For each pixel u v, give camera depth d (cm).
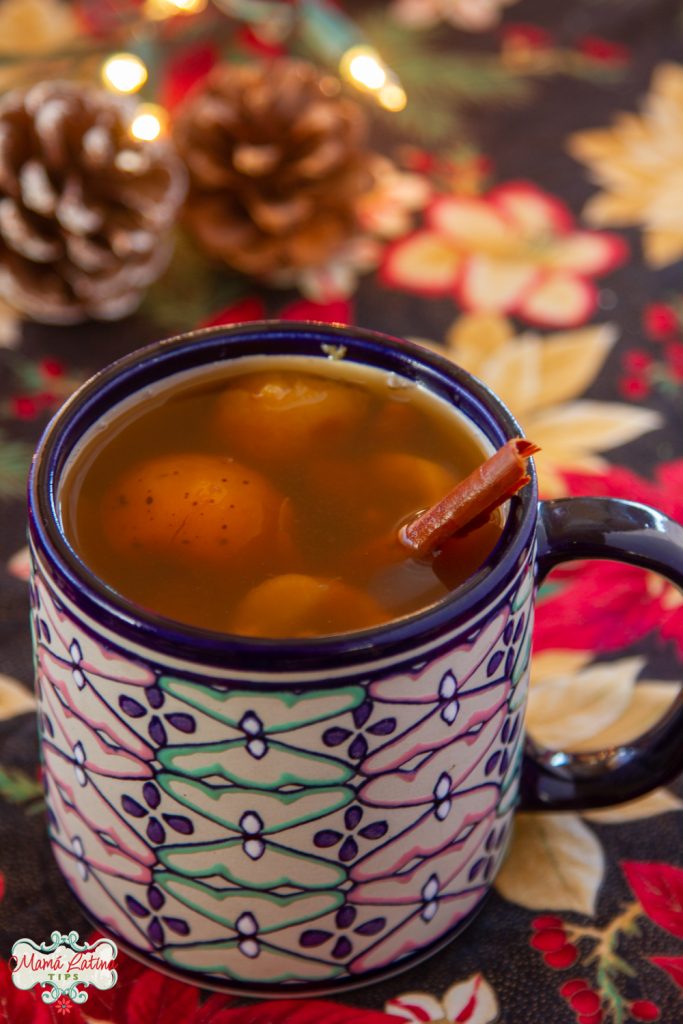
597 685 46
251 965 38
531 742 42
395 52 67
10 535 49
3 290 55
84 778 37
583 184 61
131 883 38
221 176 56
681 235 59
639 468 51
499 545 36
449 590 36
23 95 54
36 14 66
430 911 39
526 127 63
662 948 41
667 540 38
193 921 38
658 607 48
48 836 42
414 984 40
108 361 55
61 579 35
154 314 56
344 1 69
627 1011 39
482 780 38
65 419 38
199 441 39
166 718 35
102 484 38
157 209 54
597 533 38
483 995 40
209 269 57
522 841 43
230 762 35
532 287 57
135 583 36
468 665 35
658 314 56
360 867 37
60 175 54
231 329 40
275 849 36
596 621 47
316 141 56
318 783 35
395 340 40
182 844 37
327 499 38
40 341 55
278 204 56
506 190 61
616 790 41
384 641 34
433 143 63
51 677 37
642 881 42
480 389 39
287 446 39
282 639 34
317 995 39
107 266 54
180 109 59
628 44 68
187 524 37
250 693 34
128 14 65
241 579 37
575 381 54
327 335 40
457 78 65
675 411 53
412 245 58
